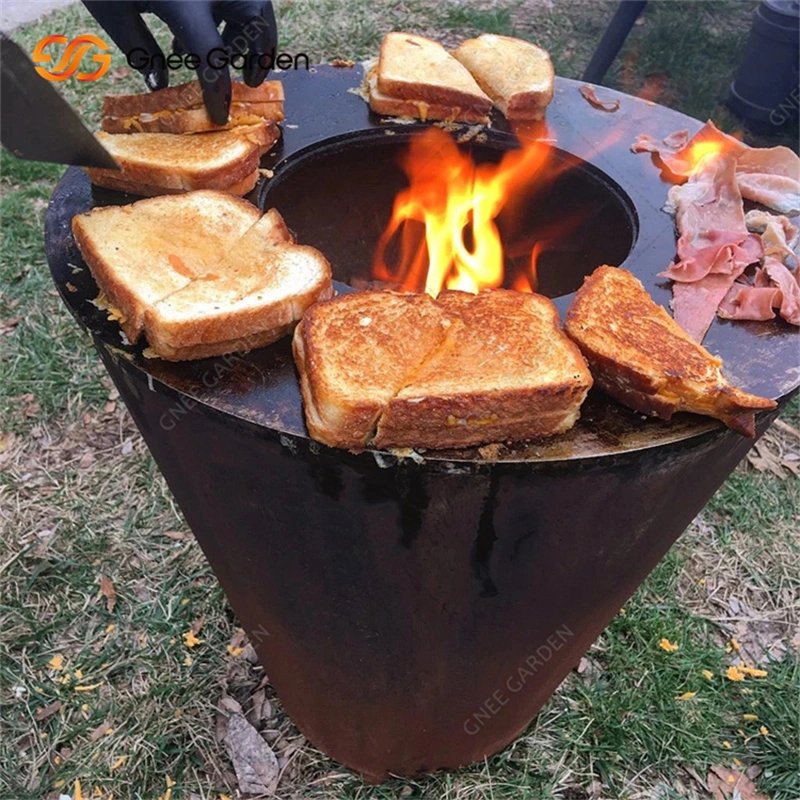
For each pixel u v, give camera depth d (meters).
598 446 0.81
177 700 1.54
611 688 1.59
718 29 4.26
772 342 0.93
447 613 1.06
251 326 0.88
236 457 0.89
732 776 1.47
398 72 1.36
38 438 2.08
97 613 1.70
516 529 0.91
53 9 3.86
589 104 1.45
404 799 1.43
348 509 0.90
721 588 1.81
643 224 1.13
